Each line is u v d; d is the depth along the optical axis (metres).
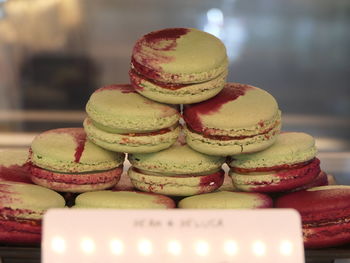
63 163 0.41
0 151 0.46
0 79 0.78
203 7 0.80
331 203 0.40
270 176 0.41
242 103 0.41
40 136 0.43
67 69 0.79
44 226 0.34
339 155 0.53
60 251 0.33
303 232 0.39
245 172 0.41
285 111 0.80
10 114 0.76
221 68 0.41
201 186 0.41
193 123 0.40
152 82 0.40
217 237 0.34
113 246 0.34
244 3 0.80
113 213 0.34
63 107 0.78
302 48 0.82
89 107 0.41
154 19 0.81
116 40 0.79
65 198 0.42
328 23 0.81
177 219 0.34
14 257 0.39
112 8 0.79
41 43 0.78
